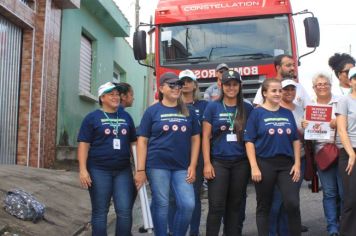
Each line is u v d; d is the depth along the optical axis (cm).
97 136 559
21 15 1145
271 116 560
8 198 686
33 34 1218
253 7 1027
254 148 562
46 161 1291
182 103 564
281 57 666
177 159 554
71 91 1524
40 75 1239
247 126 564
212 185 567
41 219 704
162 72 1030
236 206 580
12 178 895
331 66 660
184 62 1024
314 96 656
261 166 557
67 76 1484
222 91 584
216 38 1028
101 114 564
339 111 568
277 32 1013
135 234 710
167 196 552
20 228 639
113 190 565
